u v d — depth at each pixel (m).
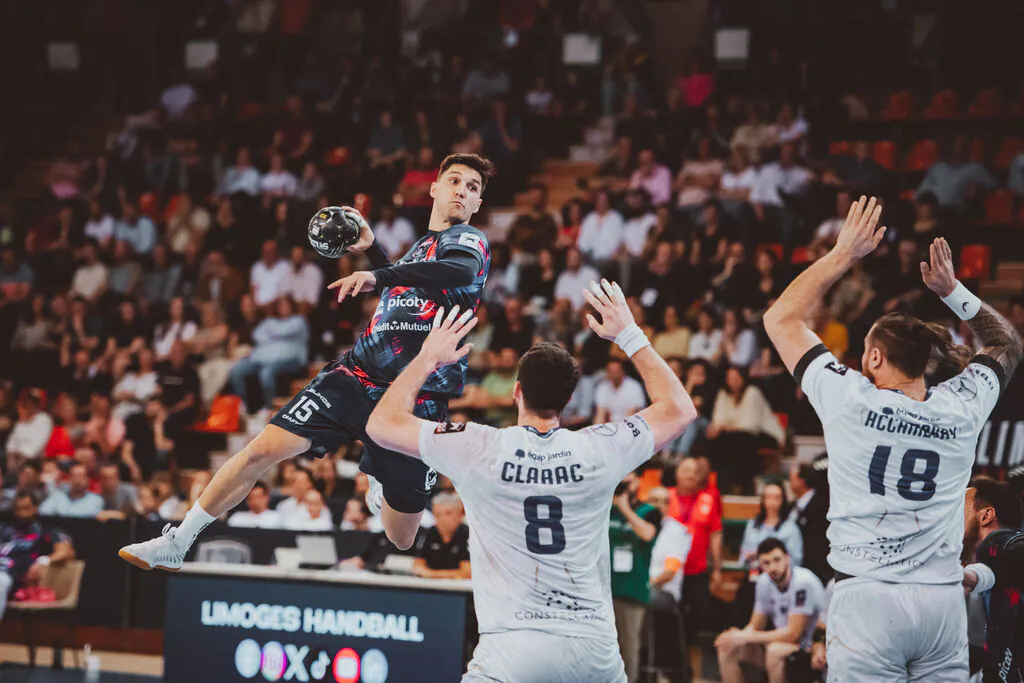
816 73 19.14
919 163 17.64
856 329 13.48
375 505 5.77
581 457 4.35
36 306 18.12
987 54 18.64
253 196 18.73
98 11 23.69
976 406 4.79
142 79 23.34
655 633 10.06
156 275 18.23
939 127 18.14
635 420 4.46
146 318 17.39
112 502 13.53
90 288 18.34
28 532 12.06
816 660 8.77
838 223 15.12
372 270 4.46
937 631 4.59
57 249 19.14
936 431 4.64
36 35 23.03
